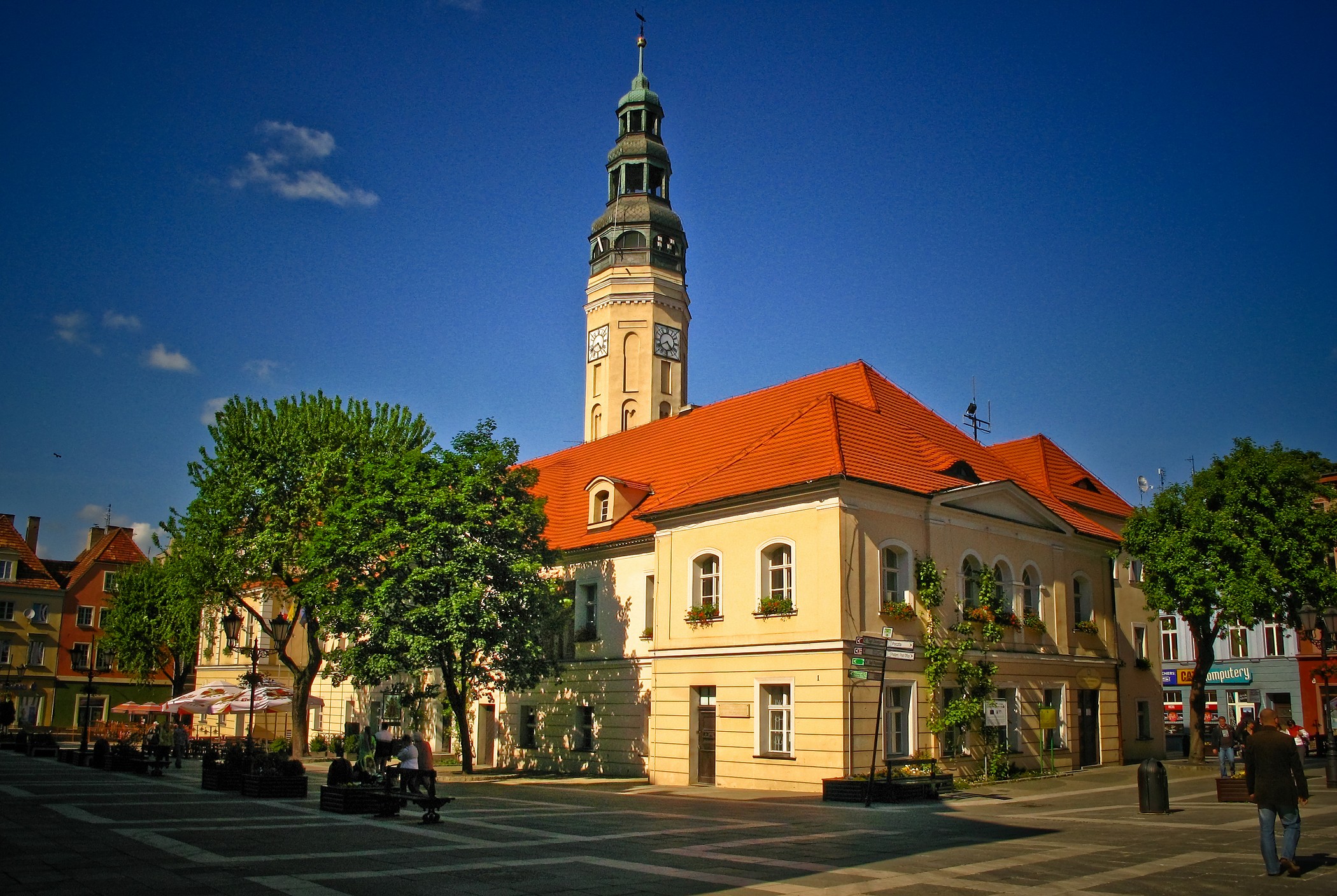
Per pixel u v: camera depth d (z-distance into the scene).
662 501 37.28
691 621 31.80
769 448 32.09
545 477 49.16
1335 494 33.47
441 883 11.91
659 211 63.62
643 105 64.69
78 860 12.93
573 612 39.69
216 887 11.25
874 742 24.22
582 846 15.38
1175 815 19.98
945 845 15.76
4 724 62.31
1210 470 33.88
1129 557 42.72
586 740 38.16
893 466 30.70
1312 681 52.31
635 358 61.72
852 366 38.06
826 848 15.38
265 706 43.56
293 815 18.83
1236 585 32.12
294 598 45.62
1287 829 12.93
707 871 13.16
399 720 49.06
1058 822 19.22
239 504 43.12
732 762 29.78
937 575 30.12
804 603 28.61
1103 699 36.81
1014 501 34.12
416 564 32.66
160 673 78.31
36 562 75.88
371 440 45.06
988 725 29.61
